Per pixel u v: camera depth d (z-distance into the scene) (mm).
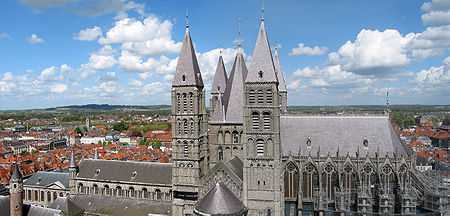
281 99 139500
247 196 103688
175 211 115625
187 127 115125
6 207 103375
